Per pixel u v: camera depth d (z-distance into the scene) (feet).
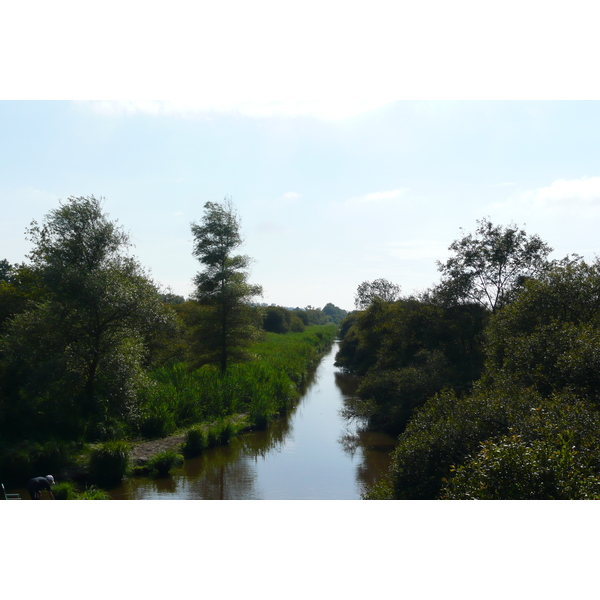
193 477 50.70
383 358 92.17
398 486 36.52
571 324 43.91
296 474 51.93
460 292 83.15
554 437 27.45
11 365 52.85
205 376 89.97
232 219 96.94
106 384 58.54
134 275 64.28
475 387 49.39
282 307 308.81
